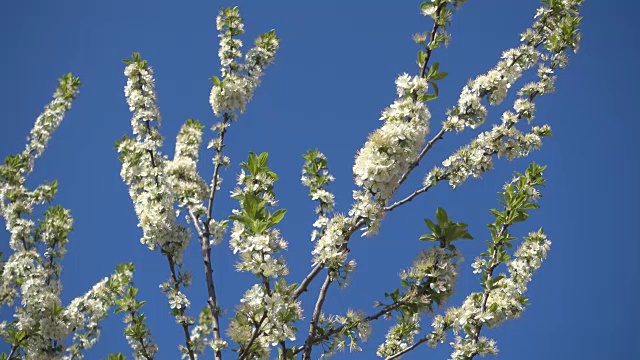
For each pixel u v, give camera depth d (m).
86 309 10.33
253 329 6.70
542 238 9.82
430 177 8.67
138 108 10.20
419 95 7.13
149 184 9.43
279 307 6.09
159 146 10.05
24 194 11.92
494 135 9.30
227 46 10.23
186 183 9.59
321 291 6.70
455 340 8.50
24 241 11.07
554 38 10.00
